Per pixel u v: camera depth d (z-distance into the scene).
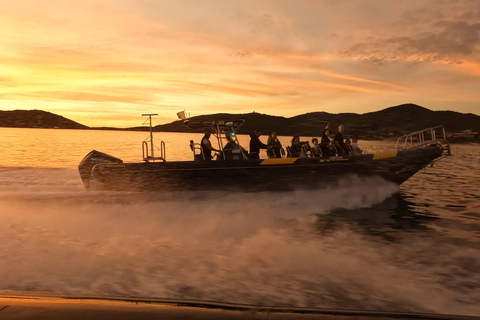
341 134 8.68
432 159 8.09
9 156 22.58
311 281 3.50
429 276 3.65
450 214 7.11
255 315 1.94
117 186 8.18
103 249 4.68
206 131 8.40
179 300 2.16
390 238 5.30
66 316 1.92
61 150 30.39
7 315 1.93
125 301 2.15
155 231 5.75
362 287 3.35
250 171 7.84
